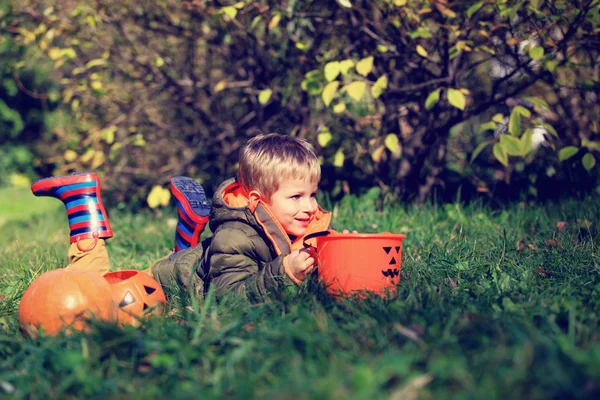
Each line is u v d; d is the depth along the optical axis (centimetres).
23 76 1348
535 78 459
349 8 479
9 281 343
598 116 528
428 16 436
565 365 165
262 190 294
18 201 1147
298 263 266
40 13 620
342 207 532
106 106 687
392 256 259
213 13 458
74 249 315
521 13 430
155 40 636
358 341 198
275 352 190
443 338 188
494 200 557
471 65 484
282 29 561
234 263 284
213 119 643
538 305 235
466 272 300
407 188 559
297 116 580
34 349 210
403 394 156
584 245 342
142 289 261
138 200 708
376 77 499
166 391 177
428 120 519
